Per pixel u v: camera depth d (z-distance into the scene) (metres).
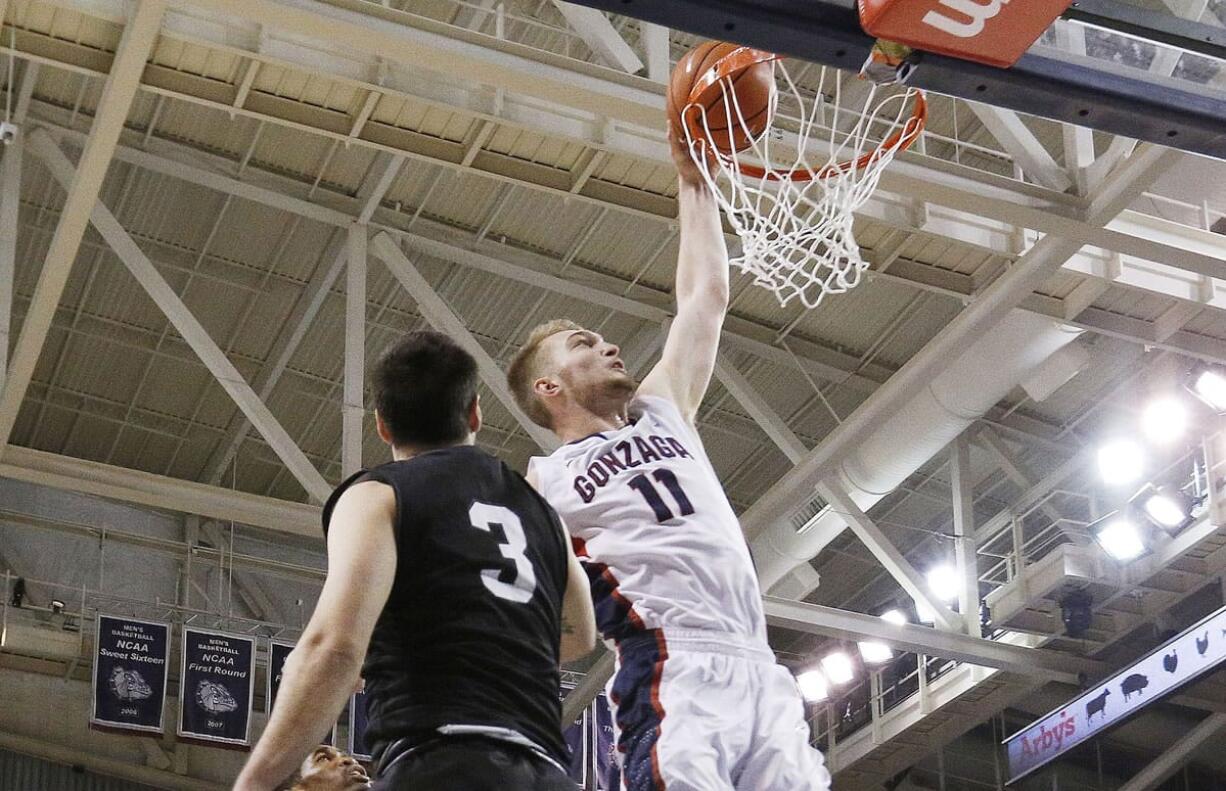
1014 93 7.75
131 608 21.84
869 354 20.16
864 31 7.32
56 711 20.91
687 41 16.22
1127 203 13.66
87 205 14.12
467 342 17.59
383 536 3.18
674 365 4.94
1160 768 24.52
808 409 21.61
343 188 18.09
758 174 7.89
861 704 25.75
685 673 4.06
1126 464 19.72
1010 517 22.30
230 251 19.06
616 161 15.03
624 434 4.55
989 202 13.63
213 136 17.56
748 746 3.99
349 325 17.36
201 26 12.72
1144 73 7.88
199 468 22.44
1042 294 16.84
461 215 18.47
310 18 11.51
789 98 15.05
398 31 11.72
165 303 16.41
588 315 20.08
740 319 19.73
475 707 3.08
